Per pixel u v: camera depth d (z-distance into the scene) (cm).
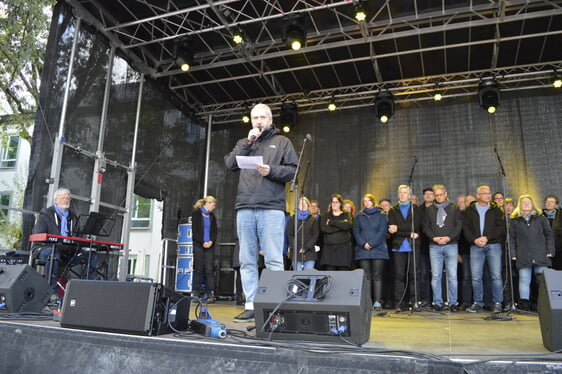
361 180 782
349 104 818
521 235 487
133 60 682
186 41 634
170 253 745
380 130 793
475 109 754
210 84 791
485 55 702
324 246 539
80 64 583
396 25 635
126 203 654
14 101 586
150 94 723
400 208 512
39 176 518
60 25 555
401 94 783
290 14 585
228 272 800
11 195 571
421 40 671
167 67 717
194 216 653
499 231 473
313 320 197
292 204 804
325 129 820
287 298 199
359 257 510
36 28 602
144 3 594
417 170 759
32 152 515
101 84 619
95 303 209
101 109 618
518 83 744
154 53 710
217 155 858
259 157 240
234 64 728
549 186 694
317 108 836
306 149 820
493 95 696
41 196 519
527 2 577
